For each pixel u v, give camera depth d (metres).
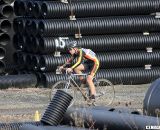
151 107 24.44
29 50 50.97
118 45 48.97
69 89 36.84
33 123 22.66
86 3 48.19
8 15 53.94
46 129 20.95
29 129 21.58
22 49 52.38
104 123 21.56
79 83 38.44
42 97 43.09
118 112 21.88
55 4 47.56
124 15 49.56
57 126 21.70
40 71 48.41
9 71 54.22
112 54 48.97
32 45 49.84
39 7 48.28
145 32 49.84
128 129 20.73
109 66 48.81
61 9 47.50
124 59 49.00
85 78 37.00
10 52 54.56
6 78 47.59
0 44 54.06
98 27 48.25
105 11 48.62
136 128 20.41
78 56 37.03
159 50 50.59
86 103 36.47
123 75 48.97
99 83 38.41
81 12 48.03
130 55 49.28
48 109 22.34
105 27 48.44
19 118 33.06
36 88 47.59
